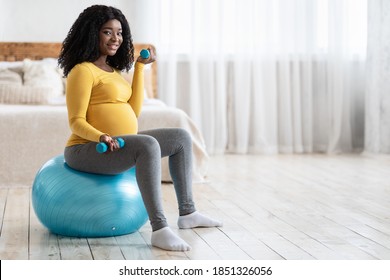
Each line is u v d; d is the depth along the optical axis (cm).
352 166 537
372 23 599
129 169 301
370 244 283
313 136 639
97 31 288
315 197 397
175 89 616
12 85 516
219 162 564
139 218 296
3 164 434
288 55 624
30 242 287
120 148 276
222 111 623
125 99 298
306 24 625
